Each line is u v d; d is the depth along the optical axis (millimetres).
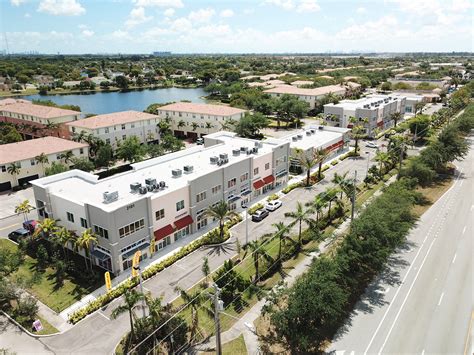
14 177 79188
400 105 144750
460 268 49312
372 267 47250
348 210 67750
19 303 41312
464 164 93812
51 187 55750
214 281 43469
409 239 56969
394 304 42469
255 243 46219
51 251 53250
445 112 140125
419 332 38250
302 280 38438
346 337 37594
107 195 50031
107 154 91875
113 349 36500
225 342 37000
